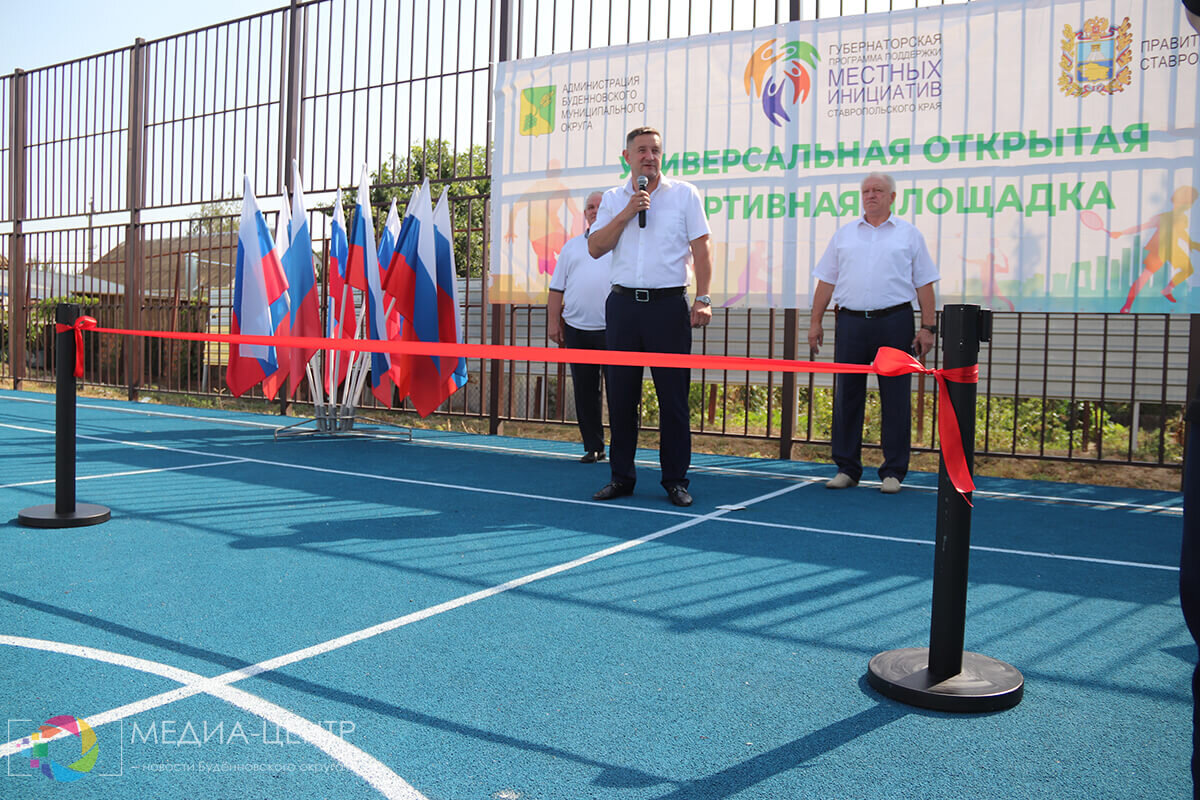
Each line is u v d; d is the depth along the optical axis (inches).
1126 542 149.1
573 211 259.8
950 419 80.9
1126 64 195.5
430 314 255.9
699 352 313.4
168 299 389.4
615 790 63.0
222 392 399.9
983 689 79.6
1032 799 62.8
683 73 241.9
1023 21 204.4
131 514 157.5
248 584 114.0
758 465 239.3
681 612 105.7
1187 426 52.9
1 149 443.5
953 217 212.8
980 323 80.4
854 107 221.6
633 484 187.0
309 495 179.8
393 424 321.7
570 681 83.5
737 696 80.8
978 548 143.7
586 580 119.0
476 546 137.9
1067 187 202.1
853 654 92.4
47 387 444.5
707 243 175.2
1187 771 67.4
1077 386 262.4
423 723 73.5
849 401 201.2
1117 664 90.8
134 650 89.2
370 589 112.8
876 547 141.0
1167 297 195.5
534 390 387.5
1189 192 191.6
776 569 126.3
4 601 105.0
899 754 69.6
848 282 198.2
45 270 434.3
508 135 268.5
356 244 262.2
